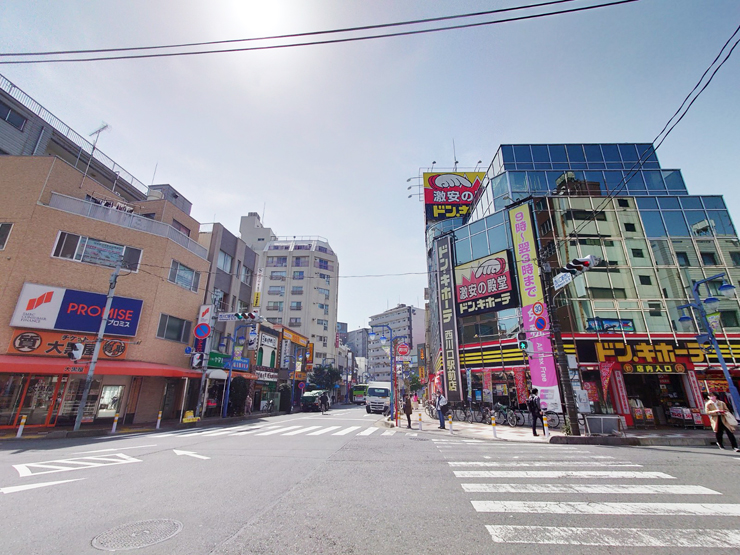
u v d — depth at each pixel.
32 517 4.32
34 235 15.97
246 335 28.30
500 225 21.81
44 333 15.47
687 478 6.51
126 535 3.80
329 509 4.71
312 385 51.25
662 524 4.28
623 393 16.31
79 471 6.83
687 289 18.66
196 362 19.62
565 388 12.97
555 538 3.85
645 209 20.27
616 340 17.39
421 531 4.01
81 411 14.07
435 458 8.50
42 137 20.75
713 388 16.59
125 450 9.43
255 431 14.59
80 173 19.00
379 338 24.12
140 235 19.11
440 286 24.19
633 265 19.05
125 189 25.88
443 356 22.97
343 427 16.50
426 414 29.44
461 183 32.88
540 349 18.06
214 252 25.34
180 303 21.20
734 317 18.09
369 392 30.08
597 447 10.83
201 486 5.77
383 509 4.74
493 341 20.55
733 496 5.40
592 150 27.34
